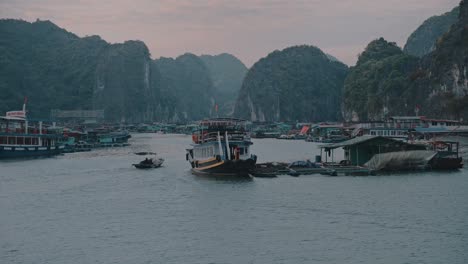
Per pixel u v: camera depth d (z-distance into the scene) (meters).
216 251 38.59
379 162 77.00
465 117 194.25
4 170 86.56
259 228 44.31
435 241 40.09
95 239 41.91
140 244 40.47
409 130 137.00
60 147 124.38
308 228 44.03
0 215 50.28
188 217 48.50
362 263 35.78
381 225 44.62
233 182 67.69
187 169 86.56
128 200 57.22
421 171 76.44
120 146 164.88
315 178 70.75
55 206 54.44
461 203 52.59
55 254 38.41
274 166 80.81
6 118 113.75
